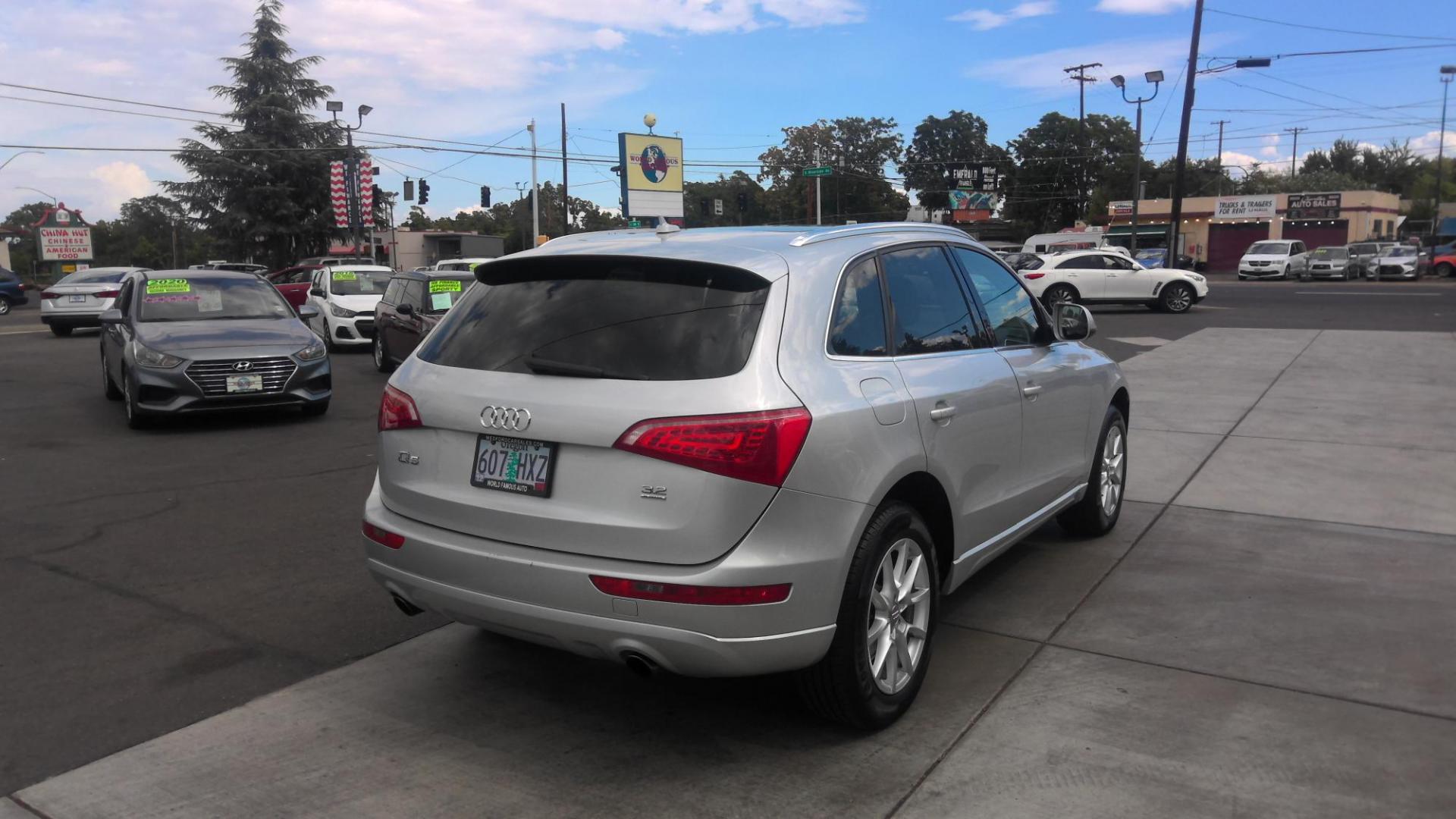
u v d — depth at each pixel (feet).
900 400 11.55
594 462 10.14
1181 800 10.02
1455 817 9.68
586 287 11.37
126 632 14.90
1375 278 135.85
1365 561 17.53
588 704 12.53
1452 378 39.29
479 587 10.73
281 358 31.65
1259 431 29.25
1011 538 14.78
